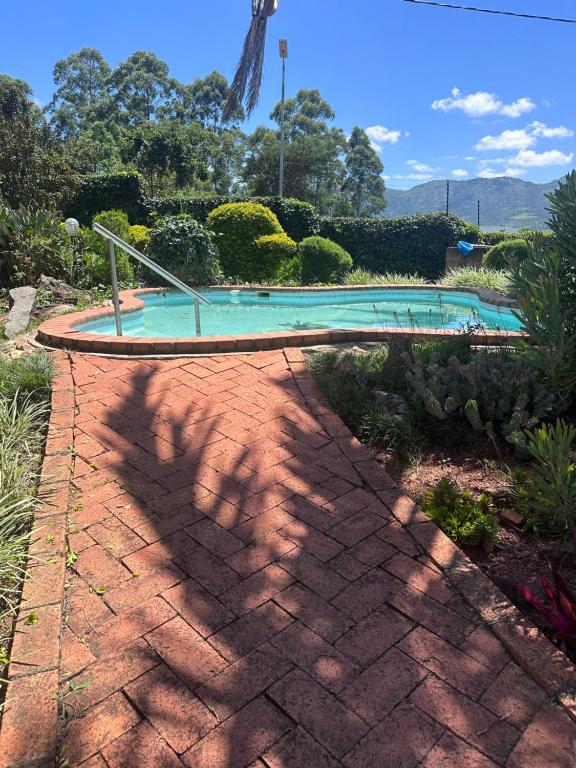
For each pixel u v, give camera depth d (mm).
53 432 3414
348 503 2789
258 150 38562
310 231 15336
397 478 3064
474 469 3152
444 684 1774
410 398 3736
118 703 1704
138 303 7879
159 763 1526
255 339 4934
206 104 52062
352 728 1624
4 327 5781
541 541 2551
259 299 10133
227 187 41469
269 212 12719
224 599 2143
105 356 4684
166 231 10180
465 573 2270
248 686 1763
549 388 3648
